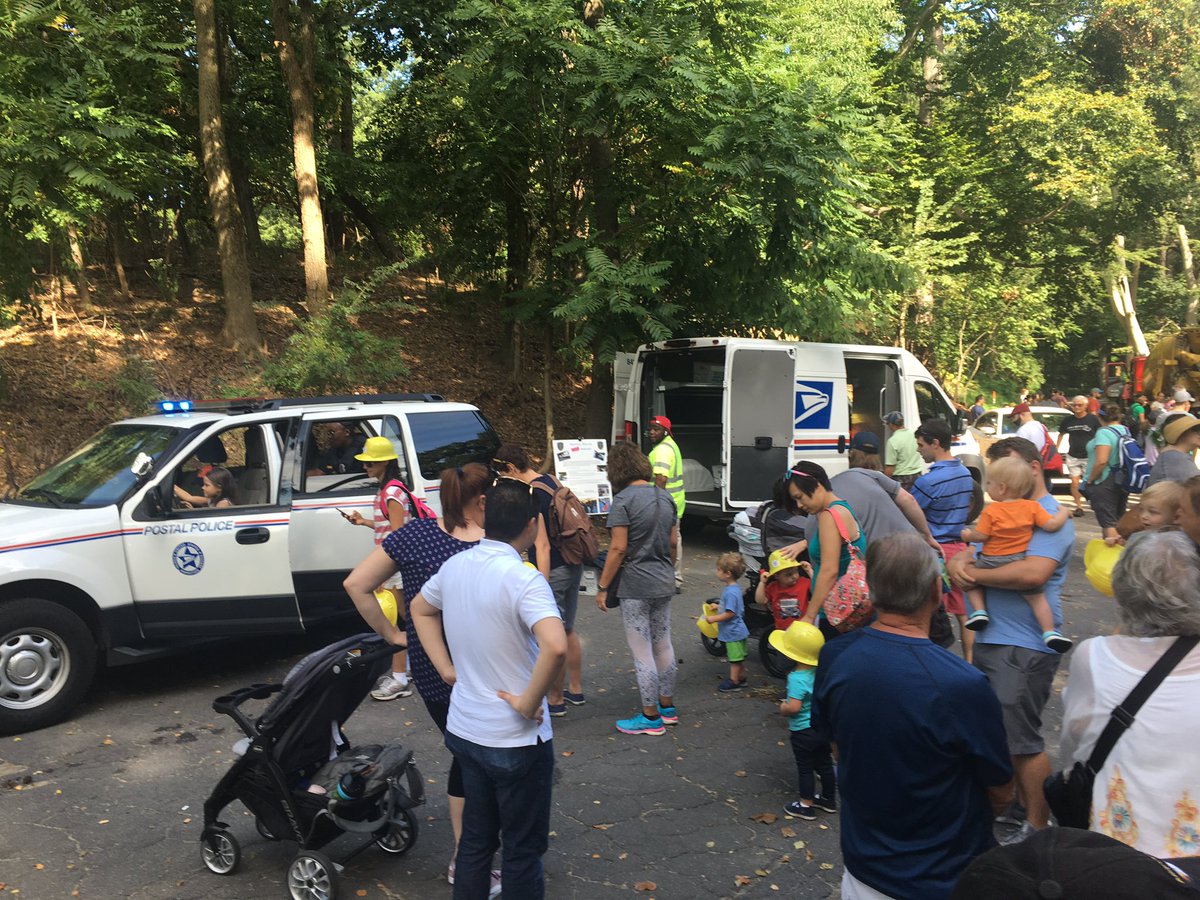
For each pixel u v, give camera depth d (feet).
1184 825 6.95
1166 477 23.31
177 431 21.06
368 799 12.35
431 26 53.06
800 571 19.21
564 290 44.11
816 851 13.62
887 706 7.70
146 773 16.38
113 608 19.21
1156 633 7.41
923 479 20.47
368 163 57.82
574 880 12.75
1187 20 96.02
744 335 47.34
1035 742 13.26
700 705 19.89
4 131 27.78
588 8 41.98
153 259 58.80
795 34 46.01
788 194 37.91
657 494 18.04
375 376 42.16
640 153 43.96
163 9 53.16
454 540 12.26
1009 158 78.79
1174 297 113.80
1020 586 13.25
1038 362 101.55
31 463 34.60
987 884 4.81
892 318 73.26
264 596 20.94
